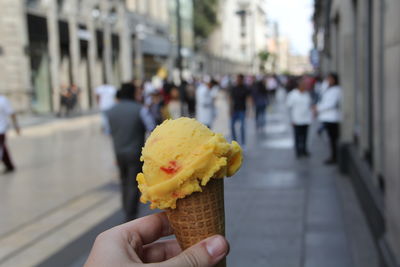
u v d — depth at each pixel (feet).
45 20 88.63
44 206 24.03
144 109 20.40
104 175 31.37
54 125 68.23
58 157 39.32
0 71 78.48
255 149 39.91
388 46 12.98
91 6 107.45
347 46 28.22
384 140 14.74
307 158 34.65
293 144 42.29
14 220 21.75
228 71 305.73
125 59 127.95
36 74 88.84
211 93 38.50
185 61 184.24
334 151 31.83
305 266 14.94
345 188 24.97
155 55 157.28
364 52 22.77
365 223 19.01
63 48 98.32
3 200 25.48
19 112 80.38
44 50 89.66
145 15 144.46
